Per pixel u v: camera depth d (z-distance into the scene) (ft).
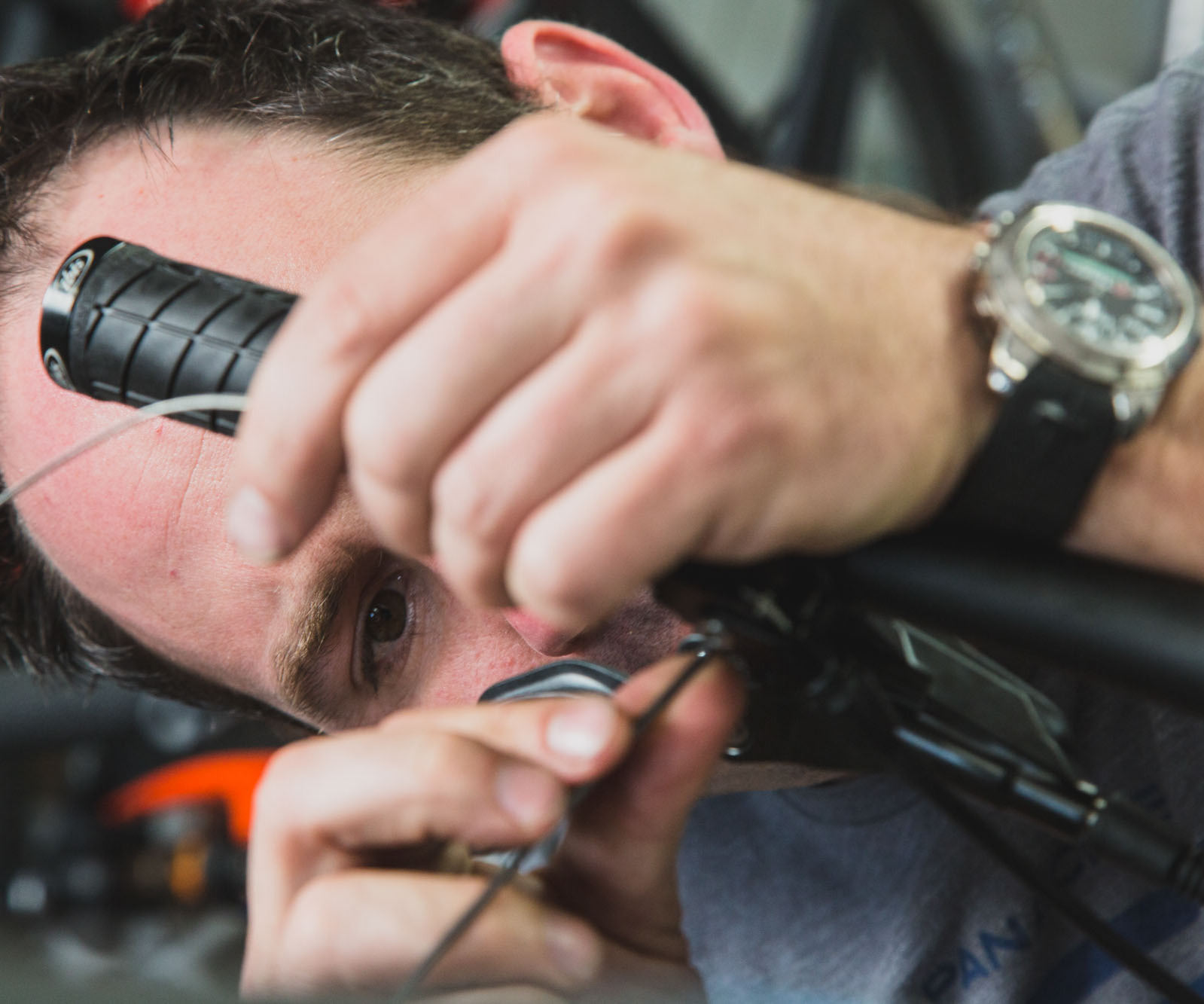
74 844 4.83
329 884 1.69
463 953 1.65
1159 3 7.23
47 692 4.39
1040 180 3.42
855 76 6.18
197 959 4.07
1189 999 1.68
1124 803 1.74
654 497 1.35
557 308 1.35
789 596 1.50
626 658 2.85
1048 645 1.43
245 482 1.48
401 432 1.38
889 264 1.58
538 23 3.50
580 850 1.74
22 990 1.04
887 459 1.44
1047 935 3.01
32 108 3.05
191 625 2.86
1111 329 1.52
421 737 1.66
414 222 1.42
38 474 2.01
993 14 6.32
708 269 1.37
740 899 3.44
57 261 2.81
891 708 1.70
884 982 3.13
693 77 6.20
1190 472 1.62
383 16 3.33
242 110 2.84
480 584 1.47
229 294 1.85
